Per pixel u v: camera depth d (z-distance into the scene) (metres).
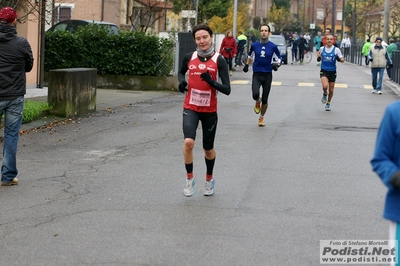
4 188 9.14
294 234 6.98
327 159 11.39
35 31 20.77
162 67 24.52
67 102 16.12
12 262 6.09
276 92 24.39
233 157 11.44
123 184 9.37
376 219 7.63
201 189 9.05
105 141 13.18
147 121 16.14
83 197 8.60
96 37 24.58
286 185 9.33
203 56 8.33
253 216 7.68
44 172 10.22
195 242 6.68
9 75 8.99
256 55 15.06
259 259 6.16
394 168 4.16
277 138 13.61
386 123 4.27
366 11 84.19
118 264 6.01
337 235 6.98
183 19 41.44
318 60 18.89
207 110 8.37
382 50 24.27
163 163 10.93
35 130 14.42
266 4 108.25
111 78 24.59
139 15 40.56
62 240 6.76
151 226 7.25
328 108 18.88
